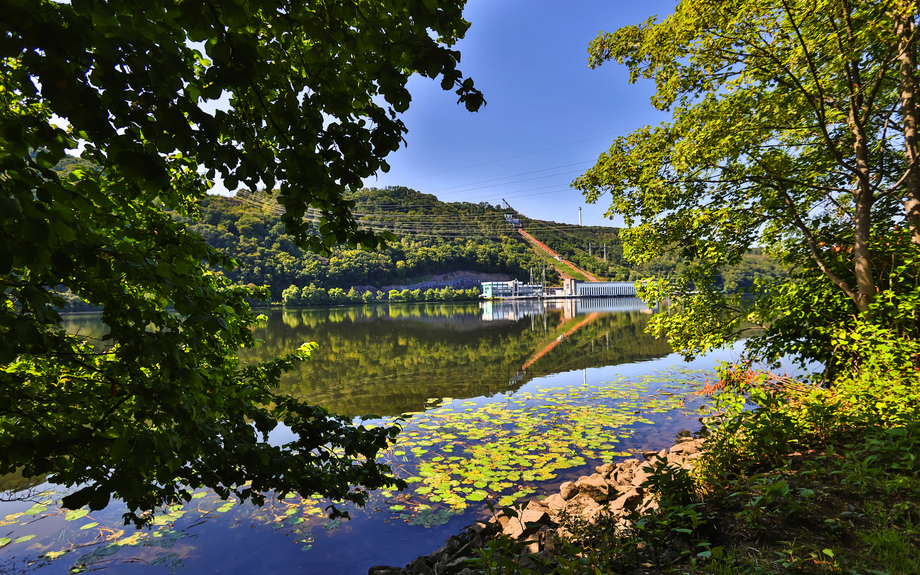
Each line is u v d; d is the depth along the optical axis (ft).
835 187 24.27
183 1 4.72
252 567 14.12
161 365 6.31
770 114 24.48
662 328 30.42
